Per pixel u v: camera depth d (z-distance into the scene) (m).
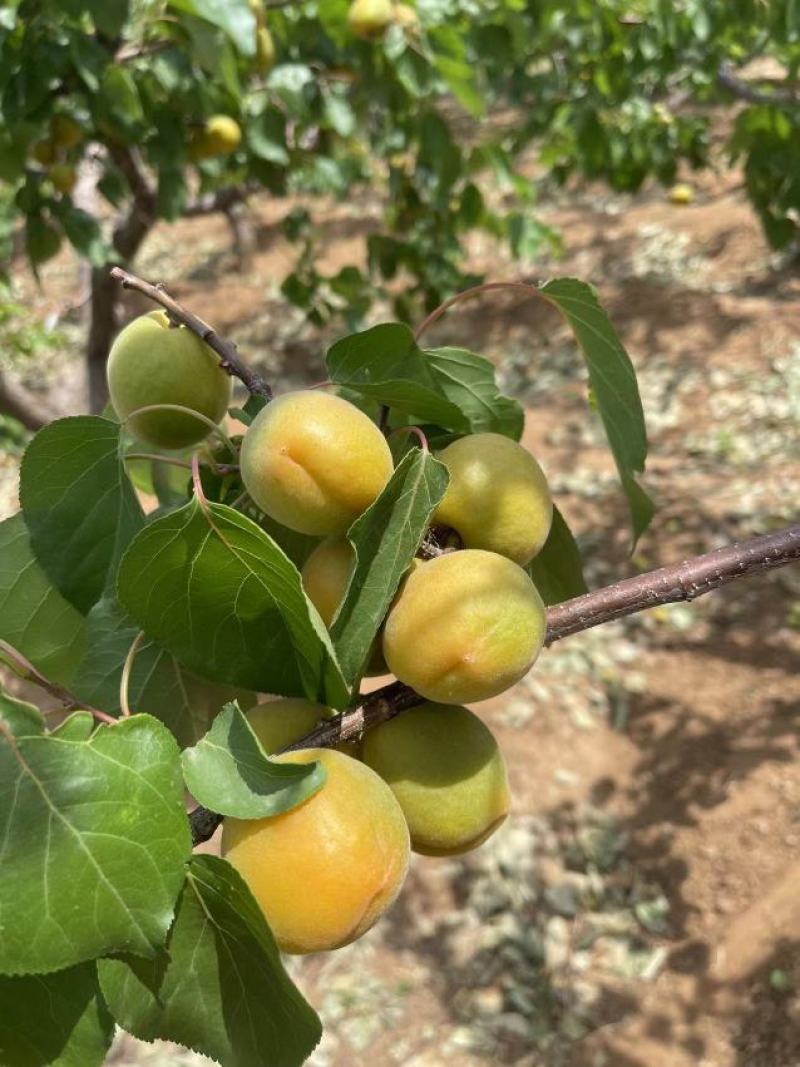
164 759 0.19
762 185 1.13
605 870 1.00
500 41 0.92
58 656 0.30
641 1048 0.84
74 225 0.78
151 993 0.21
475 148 1.04
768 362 1.75
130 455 0.28
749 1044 0.82
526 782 1.09
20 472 0.27
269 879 0.20
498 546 0.26
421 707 0.25
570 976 0.91
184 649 0.25
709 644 1.23
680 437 1.65
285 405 0.24
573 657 1.25
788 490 1.44
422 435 0.24
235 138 0.79
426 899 0.99
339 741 0.24
